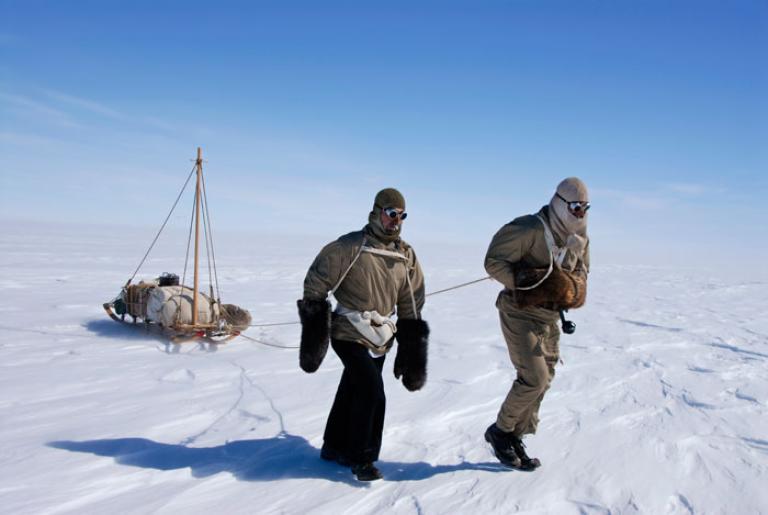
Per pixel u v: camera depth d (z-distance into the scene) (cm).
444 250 5956
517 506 277
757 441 387
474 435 381
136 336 690
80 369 532
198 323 677
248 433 368
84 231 6519
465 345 726
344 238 302
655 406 465
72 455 319
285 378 519
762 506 290
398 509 269
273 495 277
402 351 321
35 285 1204
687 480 318
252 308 1006
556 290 291
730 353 714
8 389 458
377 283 303
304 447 344
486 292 1518
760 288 1942
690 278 2591
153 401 437
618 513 276
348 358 302
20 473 292
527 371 306
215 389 477
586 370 593
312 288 296
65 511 254
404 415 417
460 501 280
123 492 276
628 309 1191
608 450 358
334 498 276
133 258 2358
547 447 360
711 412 453
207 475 298
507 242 304
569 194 298
